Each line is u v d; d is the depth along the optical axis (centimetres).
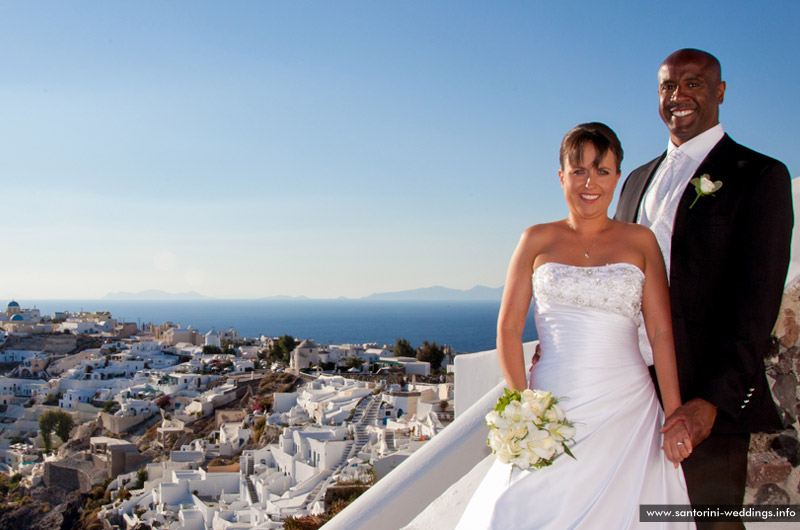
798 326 359
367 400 5953
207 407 8081
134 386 10262
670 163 318
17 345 15300
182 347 14188
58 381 11288
